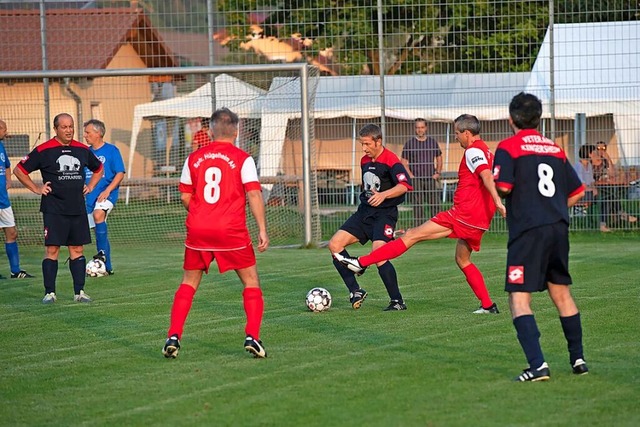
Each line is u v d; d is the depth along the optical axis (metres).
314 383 18.16
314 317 26.83
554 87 50.53
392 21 50.94
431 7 50.84
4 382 19.00
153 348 22.55
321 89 56.59
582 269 36.38
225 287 33.78
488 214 26.39
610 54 48.91
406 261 40.94
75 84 55.12
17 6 56.09
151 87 64.69
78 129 55.44
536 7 49.72
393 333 23.88
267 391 17.61
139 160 62.72
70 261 31.28
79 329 25.62
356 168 55.31
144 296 32.03
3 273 39.94
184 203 21.34
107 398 17.42
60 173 30.55
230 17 56.75
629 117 51.22
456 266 38.81
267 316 27.17
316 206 48.75
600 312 26.20
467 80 56.75
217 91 52.28
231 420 15.57
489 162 25.62
